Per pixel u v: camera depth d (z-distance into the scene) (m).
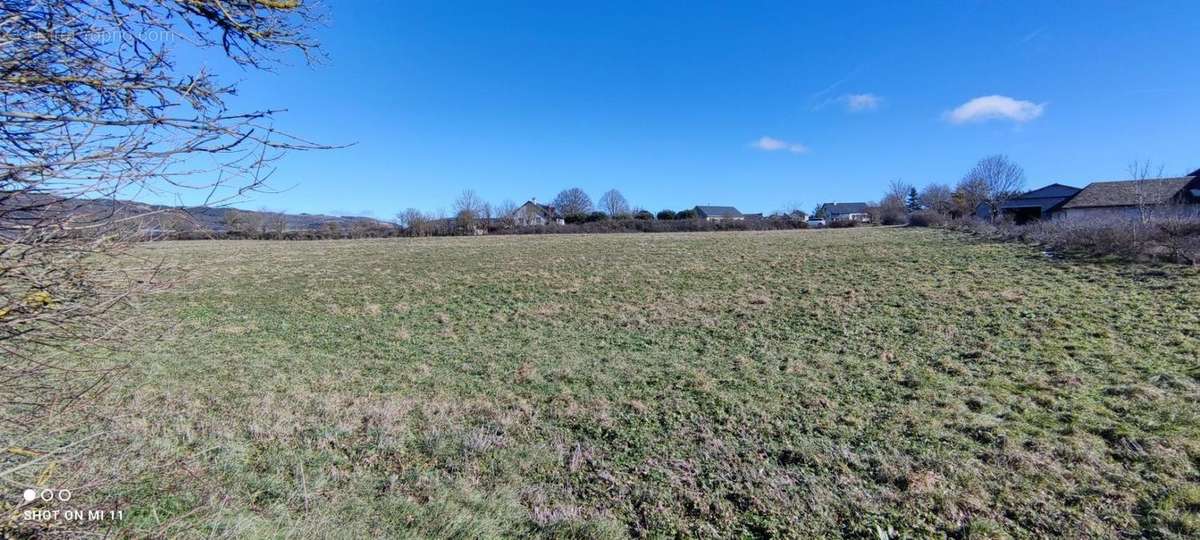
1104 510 4.01
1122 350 7.68
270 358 9.32
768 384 7.31
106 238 2.17
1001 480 4.53
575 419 6.35
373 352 9.76
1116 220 18.19
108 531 2.79
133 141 2.06
